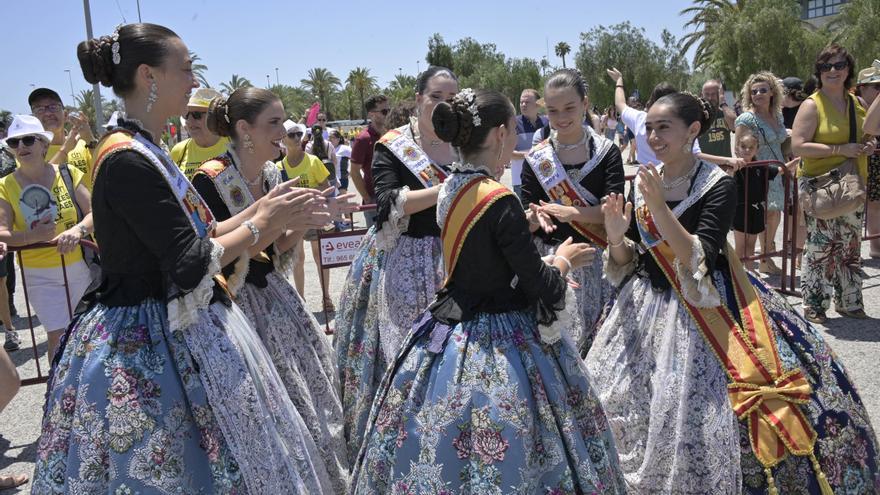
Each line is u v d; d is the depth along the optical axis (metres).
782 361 2.70
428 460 2.36
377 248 3.60
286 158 6.77
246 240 2.39
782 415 2.61
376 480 2.53
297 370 3.17
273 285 3.27
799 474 2.60
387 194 3.45
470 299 2.49
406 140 3.63
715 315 2.79
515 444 2.29
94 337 2.24
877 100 4.92
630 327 3.01
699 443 2.70
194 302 2.20
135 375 2.20
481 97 2.43
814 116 5.16
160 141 2.40
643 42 48.59
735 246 6.72
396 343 3.46
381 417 2.57
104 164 2.15
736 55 37.75
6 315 6.03
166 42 2.28
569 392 2.50
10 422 4.47
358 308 3.68
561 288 2.39
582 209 3.56
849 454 2.68
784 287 6.28
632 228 3.16
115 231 2.21
